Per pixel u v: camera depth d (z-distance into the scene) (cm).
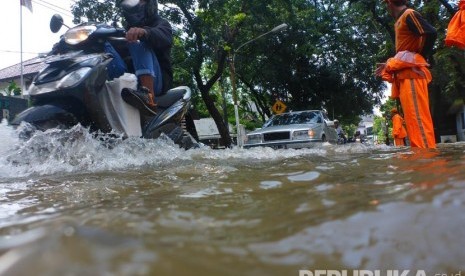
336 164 212
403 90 377
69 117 355
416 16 371
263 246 64
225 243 65
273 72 2205
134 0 420
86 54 387
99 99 364
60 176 243
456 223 71
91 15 1399
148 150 361
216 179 178
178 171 227
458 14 360
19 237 64
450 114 2597
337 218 79
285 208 95
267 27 1952
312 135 909
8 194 173
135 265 46
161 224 82
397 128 1136
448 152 252
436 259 59
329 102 2439
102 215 96
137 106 402
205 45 1617
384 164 193
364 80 2323
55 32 445
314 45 2062
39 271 42
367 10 1375
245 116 3108
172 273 47
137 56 422
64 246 51
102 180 203
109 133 366
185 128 530
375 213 81
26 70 2742
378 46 2148
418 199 89
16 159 311
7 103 1459
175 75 1738
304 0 2069
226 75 2227
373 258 59
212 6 1481
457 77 1238
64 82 349
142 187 171
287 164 235
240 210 97
